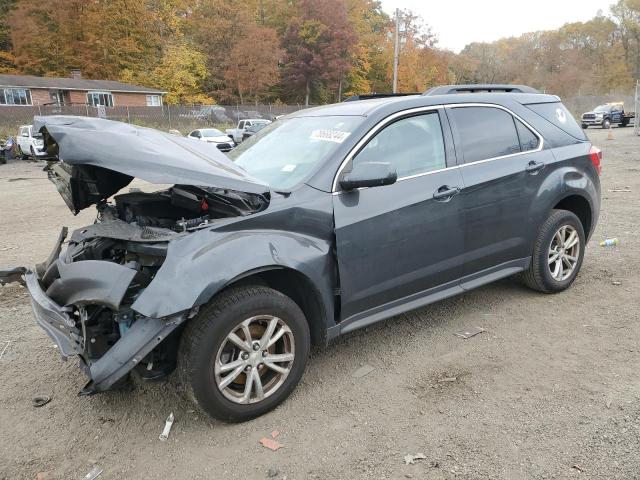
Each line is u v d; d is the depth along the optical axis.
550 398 3.19
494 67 78.62
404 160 3.73
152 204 3.82
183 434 3.02
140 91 47.22
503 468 2.61
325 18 60.88
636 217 7.90
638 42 76.69
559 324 4.23
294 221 3.20
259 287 3.06
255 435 2.98
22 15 49.91
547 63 77.69
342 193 3.40
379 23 73.94
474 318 4.43
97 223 3.91
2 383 3.64
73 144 3.08
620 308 4.48
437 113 3.98
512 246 4.36
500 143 4.29
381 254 3.52
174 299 2.67
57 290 3.04
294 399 3.32
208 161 3.33
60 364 3.90
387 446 2.83
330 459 2.75
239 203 3.36
